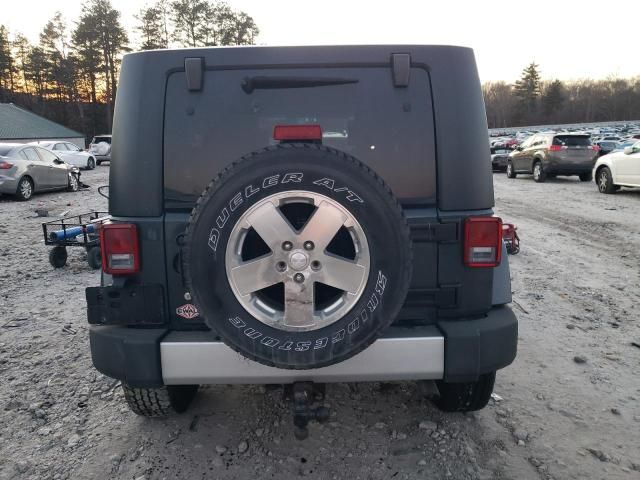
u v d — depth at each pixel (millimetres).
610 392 3723
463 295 2670
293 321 2312
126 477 2830
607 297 5848
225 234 2285
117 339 2600
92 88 71812
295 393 2500
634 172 14180
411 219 2607
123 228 2578
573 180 20312
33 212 12250
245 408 3525
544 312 5367
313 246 2281
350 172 2268
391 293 2311
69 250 8414
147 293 2643
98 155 33875
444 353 2582
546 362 4207
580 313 5340
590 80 118312
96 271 7172
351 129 2658
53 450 3082
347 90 2648
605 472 2848
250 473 2854
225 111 2645
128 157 2627
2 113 45750
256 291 2336
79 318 5266
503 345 2660
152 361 2561
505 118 117250
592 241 8859
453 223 2617
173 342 2555
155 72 2631
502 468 2881
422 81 2645
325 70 2643
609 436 3182
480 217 2594
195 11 64875
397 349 2555
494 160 25734
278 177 2262
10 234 9672
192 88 2623
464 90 2639
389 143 2645
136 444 3127
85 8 68688
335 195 2266
